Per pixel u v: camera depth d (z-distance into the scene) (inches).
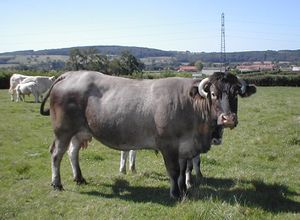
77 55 3206.2
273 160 461.7
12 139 587.5
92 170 419.2
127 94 323.6
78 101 334.6
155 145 321.7
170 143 311.1
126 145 328.5
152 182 369.4
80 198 323.3
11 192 337.7
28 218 280.4
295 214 282.0
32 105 1069.8
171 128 307.1
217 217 263.4
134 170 406.6
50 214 287.6
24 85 1167.0
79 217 281.1
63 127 339.6
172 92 313.0
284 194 328.8
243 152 492.1
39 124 732.0
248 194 323.0
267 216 276.7
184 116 306.8
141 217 279.6
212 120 299.1
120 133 323.3
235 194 322.3
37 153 498.0
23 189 346.0
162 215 283.0
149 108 313.7
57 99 338.6
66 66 3233.3
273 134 601.6
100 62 3174.2
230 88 280.5
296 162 451.8
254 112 897.5
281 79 2161.7
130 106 318.7
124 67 2928.2
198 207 276.1
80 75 343.6
